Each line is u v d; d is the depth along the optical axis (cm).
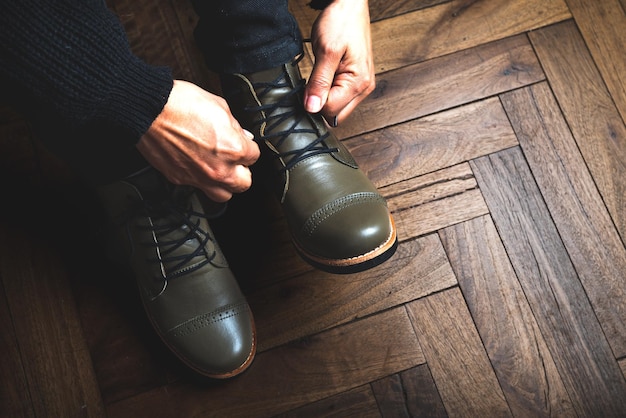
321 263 90
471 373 98
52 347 98
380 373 98
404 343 99
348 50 86
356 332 100
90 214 104
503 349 99
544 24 114
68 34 63
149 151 75
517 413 97
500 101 111
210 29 85
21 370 97
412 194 106
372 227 86
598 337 100
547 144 109
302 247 91
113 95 66
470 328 100
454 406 97
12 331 98
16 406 95
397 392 98
